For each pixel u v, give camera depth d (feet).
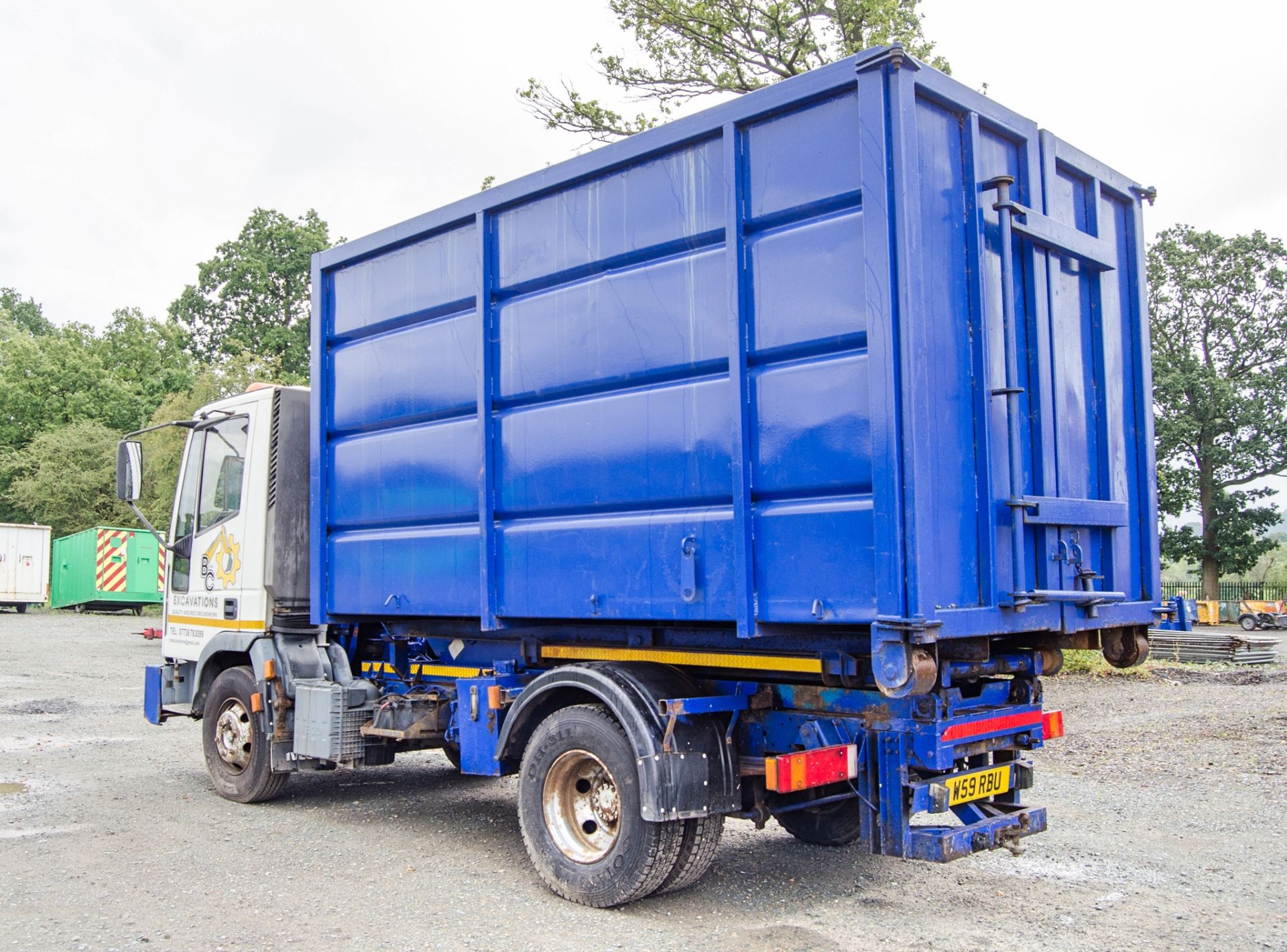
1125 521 17.25
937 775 15.58
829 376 13.98
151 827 21.52
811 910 16.06
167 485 88.33
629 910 16.07
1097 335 17.35
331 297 23.00
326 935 14.88
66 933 14.92
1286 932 15.16
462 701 19.30
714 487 15.26
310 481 23.36
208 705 24.82
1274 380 143.54
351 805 23.85
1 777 26.68
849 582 13.61
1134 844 20.25
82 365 169.99
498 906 16.25
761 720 16.88
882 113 13.44
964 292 14.48
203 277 165.68
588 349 17.21
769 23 49.98
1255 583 154.20
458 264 19.80
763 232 14.96
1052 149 16.47
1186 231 151.43
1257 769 27.48
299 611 23.80
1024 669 16.85
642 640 17.66
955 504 13.82
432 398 20.16
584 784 17.08
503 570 18.43
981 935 14.93
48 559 102.12
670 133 15.98
